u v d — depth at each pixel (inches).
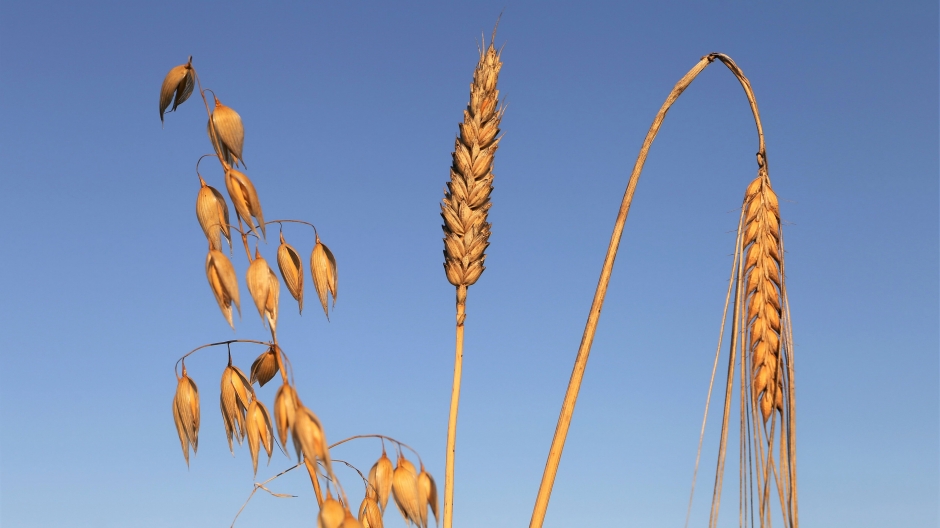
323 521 14.6
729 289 16.8
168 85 15.2
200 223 15.3
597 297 18.1
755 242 17.1
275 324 15.2
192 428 15.7
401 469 16.4
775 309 16.9
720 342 16.8
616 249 18.2
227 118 15.3
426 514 16.3
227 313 15.1
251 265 15.2
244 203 15.1
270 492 15.5
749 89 17.9
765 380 16.6
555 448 17.6
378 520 16.4
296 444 14.6
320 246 16.4
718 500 16.1
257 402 15.7
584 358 17.9
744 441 16.4
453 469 18.0
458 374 18.4
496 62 19.3
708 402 16.6
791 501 16.3
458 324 18.6
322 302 16.3
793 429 16.5
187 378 15.8
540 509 17.3
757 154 17.6
